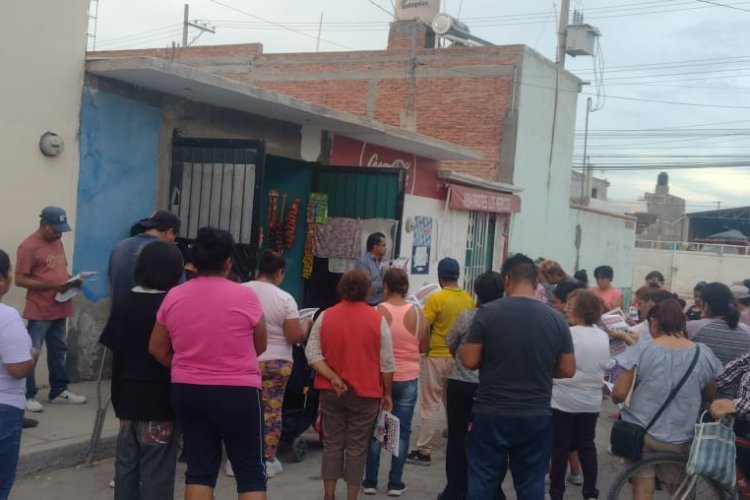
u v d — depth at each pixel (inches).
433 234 581.9
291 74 893.2
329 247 424.8
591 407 232.1
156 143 336.8
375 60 845.2
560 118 856.9
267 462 248.4
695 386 198.2
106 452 251.3
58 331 276.8
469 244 651.5
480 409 184.2
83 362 314.0
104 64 298.5
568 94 870.4
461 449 228.4
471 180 613.0
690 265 1694.1
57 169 295.1
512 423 179.2
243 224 325.7
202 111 359.3
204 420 167.8
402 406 241.3
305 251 434.0
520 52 764.6
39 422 259.3
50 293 267.4
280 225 433.1
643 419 200.7
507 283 193.3
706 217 2018.9
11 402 160.2
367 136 464.1
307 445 285.6
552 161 848.3
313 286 432.5
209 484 169.8
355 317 214.8
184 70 299.6
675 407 198.4
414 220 549.3
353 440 215.5
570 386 229.8
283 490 239.5
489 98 777.6
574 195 1512.1
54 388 280.7
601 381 234.1
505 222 714.2
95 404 284.7
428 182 570.3
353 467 214.7
